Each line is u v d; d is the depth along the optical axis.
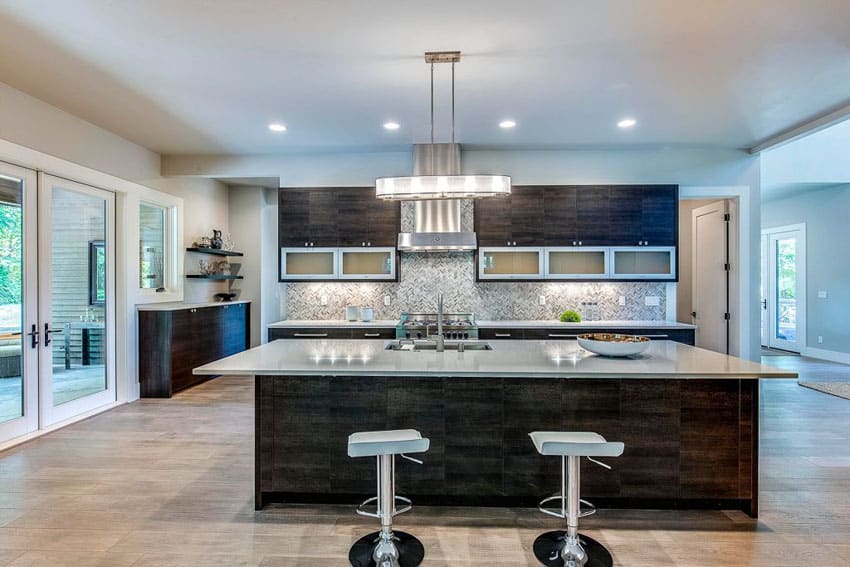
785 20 2.67
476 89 3.63
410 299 5.77
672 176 5.44
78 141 4.29
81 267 4.46
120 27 2.73
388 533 2.27
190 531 2.50
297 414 2.81
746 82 3.52
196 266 6.28
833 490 2.97
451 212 5.20
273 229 7.43
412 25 2.72
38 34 2.80
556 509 2.73
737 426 2.70
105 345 4.79
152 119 4.32
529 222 5.34
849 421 4.35
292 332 5.29
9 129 3.60
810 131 4.48
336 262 5.45
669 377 2.44
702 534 2.47
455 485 2.78
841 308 7.26
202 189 6.41
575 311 5.54
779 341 8.64
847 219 7.11
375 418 2.80
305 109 4.07
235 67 3.26
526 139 5.01
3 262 3.69
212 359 6.00
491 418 2.77
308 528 2.54
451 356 3.00
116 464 3.35
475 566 2.20
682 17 2.64
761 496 2.89
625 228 5.30
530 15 2.62
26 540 2.39
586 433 2.39
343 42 2.92
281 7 2.53
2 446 3.62
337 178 5.62
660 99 3.86
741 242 5.45
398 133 4.78
